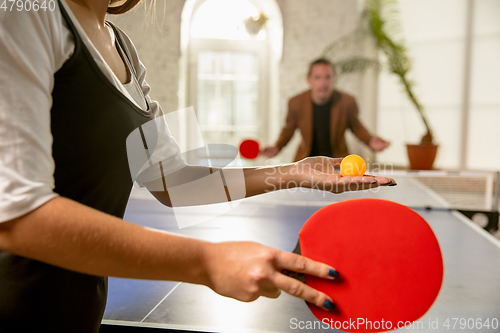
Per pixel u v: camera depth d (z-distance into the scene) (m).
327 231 0.43
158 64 4.42
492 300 0.88
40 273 0.44
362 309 0.42
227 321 0.74
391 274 0.42
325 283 0.41
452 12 4.39
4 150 0.31
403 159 4.69
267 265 0.34
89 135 0.43
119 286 0.93
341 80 4.56
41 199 0.32
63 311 0.47
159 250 0.33
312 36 4.61
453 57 4.45
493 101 4.29
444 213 2.12
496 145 4.30
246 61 4.96
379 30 4.09
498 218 2.12
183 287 0.92
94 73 0.42
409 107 4.66
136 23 4.20
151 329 0.70
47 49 0.36
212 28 4.87
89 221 0.32
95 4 0.50
